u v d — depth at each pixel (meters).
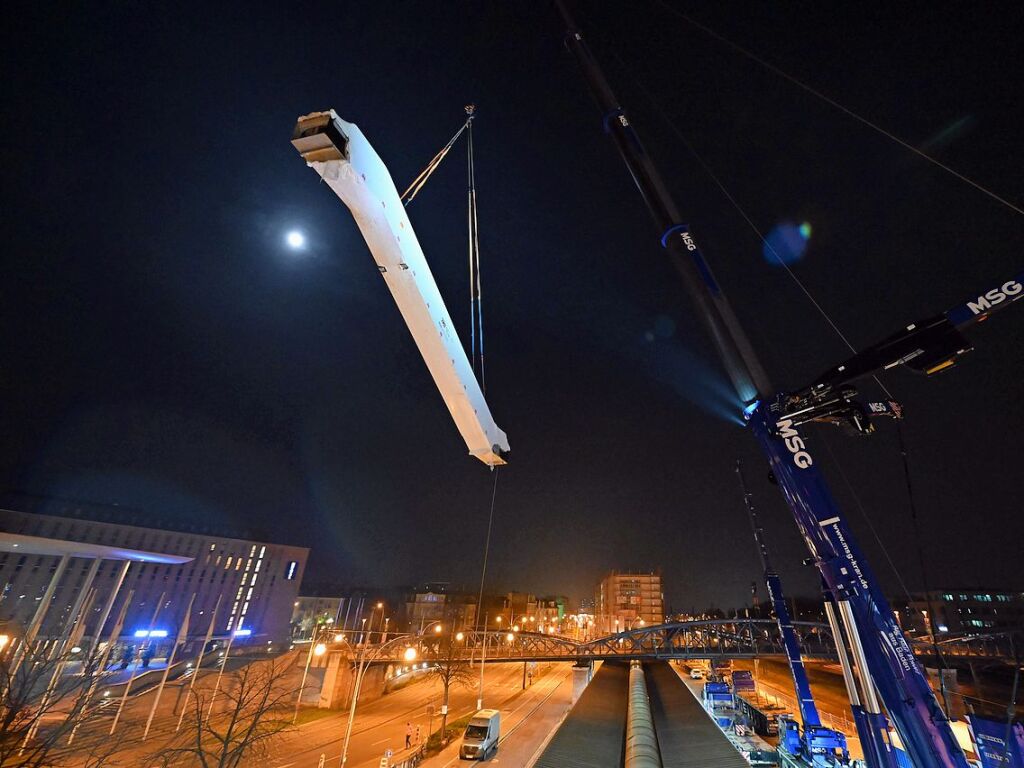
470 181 13.68
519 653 93.94
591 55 21.39
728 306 16.22
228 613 131.25
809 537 13.12
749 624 93.69
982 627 111.31
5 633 40.19
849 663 13.12
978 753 26.56
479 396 9.55
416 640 83.25
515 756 47.66
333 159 6.62
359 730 59.09
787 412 13.45
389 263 7.60
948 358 11.46
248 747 42.69
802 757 35.12
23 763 26.50
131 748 43.88
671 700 63.75
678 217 17.94
